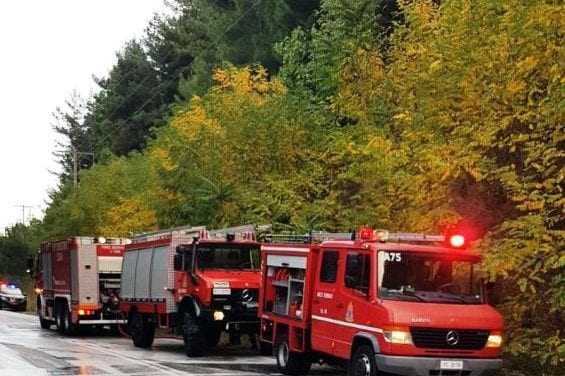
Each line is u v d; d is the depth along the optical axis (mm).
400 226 18047
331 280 14977
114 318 27891
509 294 14836
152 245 22906
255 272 20562
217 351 21797
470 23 15219
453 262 13820
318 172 23438
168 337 27469
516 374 14656
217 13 51375
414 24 18172
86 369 17328
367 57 21359
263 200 23672
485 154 14922
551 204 13602
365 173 19469
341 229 21203
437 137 15492
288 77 29125
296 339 16281
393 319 12742
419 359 12633
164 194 29391
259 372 17016
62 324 29000
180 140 28438
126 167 44719
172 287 21453
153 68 71125
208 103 29562
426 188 16047
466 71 14727
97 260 27938
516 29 13633
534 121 13734
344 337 14164
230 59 44000
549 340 13453
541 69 13711
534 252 13109
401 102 18422
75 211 45594
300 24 38750
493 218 15438
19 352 21250
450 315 12914
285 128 25031
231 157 26094
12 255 74375
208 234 20781
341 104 21375
